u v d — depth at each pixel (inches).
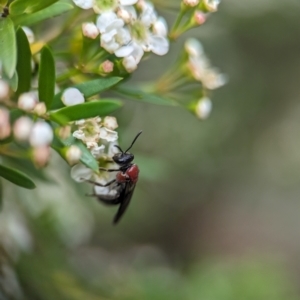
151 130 28.0
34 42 12.4
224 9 26.3
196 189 38.4
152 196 34.0
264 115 31.2
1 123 11.3
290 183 38.2
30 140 11.3
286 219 44.5
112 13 11.9
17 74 11.8
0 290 13.9
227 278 20.0
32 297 14.3
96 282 15.5
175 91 13.6
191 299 19.4
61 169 14.6
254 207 42.8
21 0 11.6
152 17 12.0
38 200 15.1
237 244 44.9
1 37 11.4
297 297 20.5
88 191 14.6
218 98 29.8
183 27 12.5
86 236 18.4
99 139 11.8
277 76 29.9
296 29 28.1
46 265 14.7
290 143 33.5
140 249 34.8
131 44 11.9
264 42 28.5
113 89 12.6
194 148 30.5
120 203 12.9
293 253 44.2
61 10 12.0
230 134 31.4
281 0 27.3
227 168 33.8
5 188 14.4
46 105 11.7
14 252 14.4
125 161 12.5
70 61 12.7
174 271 23.5
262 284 19.9
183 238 42.4
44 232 15.0
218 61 28.3
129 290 16.5
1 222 14.4
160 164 14.5
